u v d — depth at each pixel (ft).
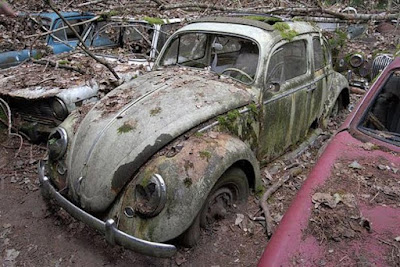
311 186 8.38
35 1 27.94
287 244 6.97
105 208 9.98
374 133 10.15
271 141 14.21
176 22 21.29
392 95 11.01
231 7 25.96
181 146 10.23
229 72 13.61
